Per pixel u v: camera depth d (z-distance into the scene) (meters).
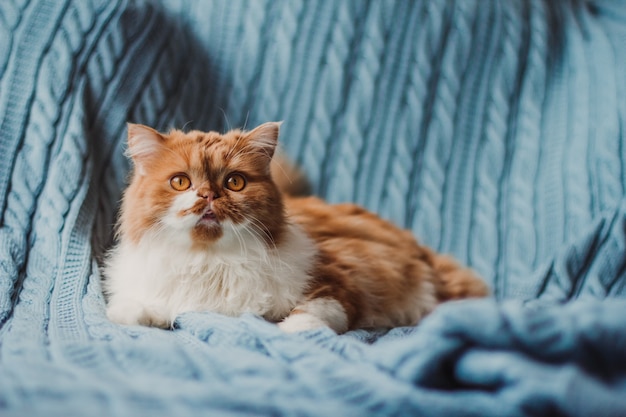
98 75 1.87
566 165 2.04
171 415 0.72
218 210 1.31
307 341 1.06
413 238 1.88
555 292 1.71
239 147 1.41
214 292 1.38
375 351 0.96
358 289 1.51
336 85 2.15
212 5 2.17
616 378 0.85
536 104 2.19
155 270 1.38
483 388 0.83
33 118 1.75
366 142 2.13
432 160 2.13
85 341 1.12
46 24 1.84
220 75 2.14
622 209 1.80
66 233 1.62
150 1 2.09
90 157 1.78
